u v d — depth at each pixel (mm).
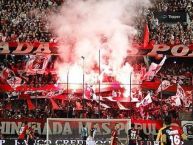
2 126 35062
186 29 44281
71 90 38250
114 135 30031
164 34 43094
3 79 38812
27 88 38281
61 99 37562
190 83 39719
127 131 34125
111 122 34281
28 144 31656
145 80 39625
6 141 31125
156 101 37969
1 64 40156
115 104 37719
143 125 35438
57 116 37000
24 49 40000
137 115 37188
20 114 36719
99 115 36000
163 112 36750
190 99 38094
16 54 39625
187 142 29672
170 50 40375
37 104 38156
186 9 45500
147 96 37906
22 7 44688
